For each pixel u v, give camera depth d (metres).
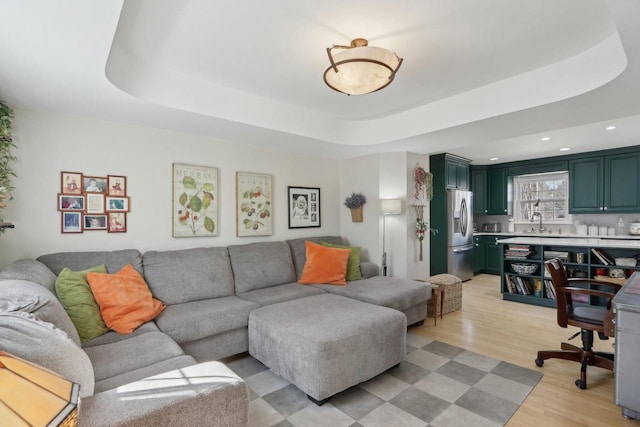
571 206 5.82
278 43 2.15
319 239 4.40
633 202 5.17
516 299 4.56
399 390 2.30
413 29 2.00
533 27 1.98
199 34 2.03
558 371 2.56
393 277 4.11
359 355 2.26
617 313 1.96
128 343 2.02
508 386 2.35
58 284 2.13
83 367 1.16
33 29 1.51
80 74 2.00
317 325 2.32
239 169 3.82
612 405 2.11
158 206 3.21
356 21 1.90
